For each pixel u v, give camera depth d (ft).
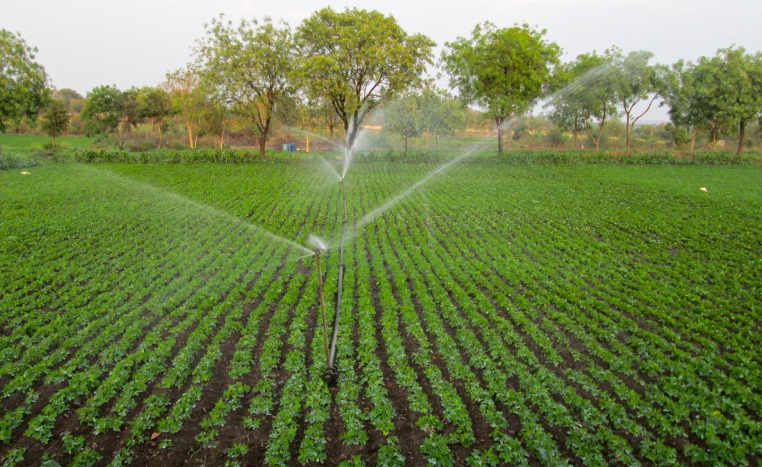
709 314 40.78
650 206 84.58
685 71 144.36
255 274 52.90
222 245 62.13
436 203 89.30
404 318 39.99
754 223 71.15
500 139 146.82
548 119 157.38
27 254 58.08
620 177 118.62
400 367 32.27
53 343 36.99
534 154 148.15
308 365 34.22
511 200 91.09
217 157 145.79
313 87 128.88
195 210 82.48
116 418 27.73
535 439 25.35
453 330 39.24
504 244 62.44
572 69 121.90
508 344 36.42
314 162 148.66
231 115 163.02
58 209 81.00
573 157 146.00
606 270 51.78
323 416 27.71
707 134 186.60
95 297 46.14
